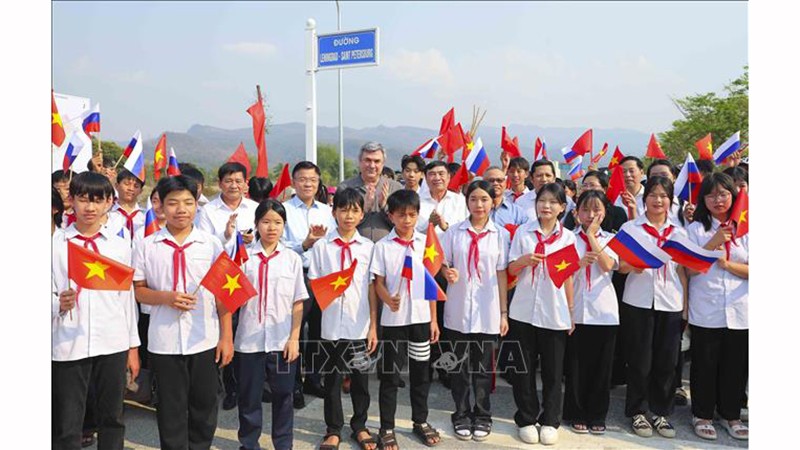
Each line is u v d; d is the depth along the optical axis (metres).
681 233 3.95
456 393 3.95
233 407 4.40
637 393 3.98
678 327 3.93
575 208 4.40
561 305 3.76
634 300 3.93
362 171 4.68
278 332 3.52
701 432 3.90
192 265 3.29
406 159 5.05
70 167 4.78
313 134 8.09
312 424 4.11
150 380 4.18
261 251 3.58
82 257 2.99
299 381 4.39
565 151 7.84
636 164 5.25
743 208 3.78
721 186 3.81
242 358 3.49
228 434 3.96
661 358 3.93
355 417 3.78
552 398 3.81
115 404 3.17
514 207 5.00
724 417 3.97
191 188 3.29
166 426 3.26
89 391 3.71
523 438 3.83
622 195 4.70
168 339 3.23
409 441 3.84
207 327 3.32
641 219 4.10
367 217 4.46
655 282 3.89
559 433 3.96
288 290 3.56
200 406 3.33
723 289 3.82
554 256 3.68
